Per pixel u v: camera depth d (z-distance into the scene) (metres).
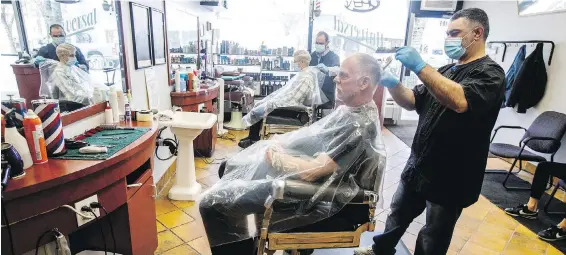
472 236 2.06
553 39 3.05
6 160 0.91
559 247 1.97
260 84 5.09
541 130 2.79
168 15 2.86
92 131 1.53
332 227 1.18
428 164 1.41
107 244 1.41
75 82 1.52
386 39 5.01
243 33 5.11
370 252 1.74
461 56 1.36
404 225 1.62
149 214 1.55
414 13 4.79
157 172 2.45
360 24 4.98
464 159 1.33
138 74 2.23
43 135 1.07
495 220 2.27
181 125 2.15
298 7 5.02
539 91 3.13
